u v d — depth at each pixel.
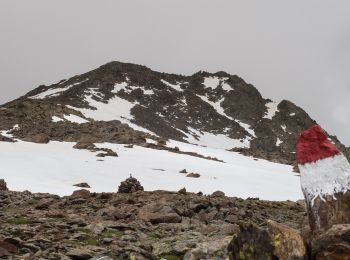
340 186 7.28
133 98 191.25
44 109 106.25
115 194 29.23
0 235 13.28
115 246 12.52
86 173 50.06
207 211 21.28
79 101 165.25
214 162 71.94
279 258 7.05
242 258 7.61
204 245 10.84
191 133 172.25
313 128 7.67
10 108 105.75
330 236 6.79
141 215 18.75
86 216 19.38
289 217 22.80
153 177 51.56
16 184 39.09
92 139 78.00
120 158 63.00
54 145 68.69
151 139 95.50
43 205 22.52
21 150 60.75
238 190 48.97
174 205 21.67
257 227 7.48
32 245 12.00
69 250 11.67
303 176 7.57
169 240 13.67
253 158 98.19
